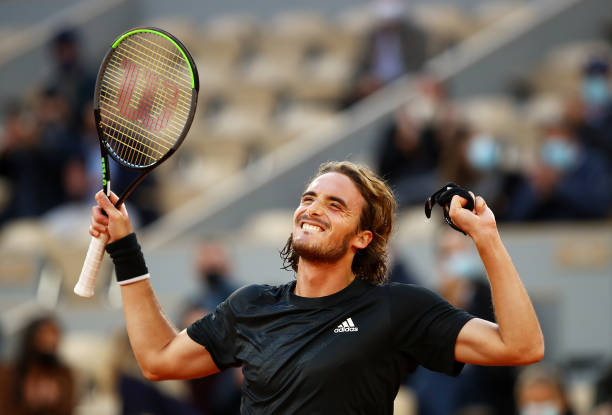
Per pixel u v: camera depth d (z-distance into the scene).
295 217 8.55
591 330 22.58
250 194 29.02
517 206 23.47
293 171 29.50
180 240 27.72
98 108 9.51
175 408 18.80
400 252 22.66
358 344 8.07
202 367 8.80
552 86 32.00
